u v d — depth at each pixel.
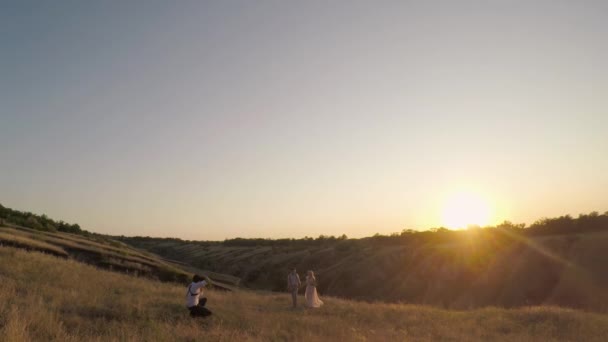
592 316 19.06
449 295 42.72
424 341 13.10
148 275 32.19
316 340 11.62
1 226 39.41
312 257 72.69
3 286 13.74
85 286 17.56
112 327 10.35
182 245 144.62
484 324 17.91
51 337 8.68
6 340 7.51
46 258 23.53
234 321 13.62
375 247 68.25
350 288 53.53
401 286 48.72
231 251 107.81
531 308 22.47
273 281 69.12
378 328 15.42
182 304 16.03
